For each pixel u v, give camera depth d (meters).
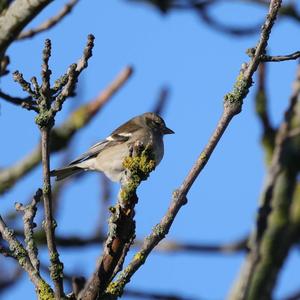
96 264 7.43
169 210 7.39
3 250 7.68
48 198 7.37
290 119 11.21
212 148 7.38
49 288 7.51
